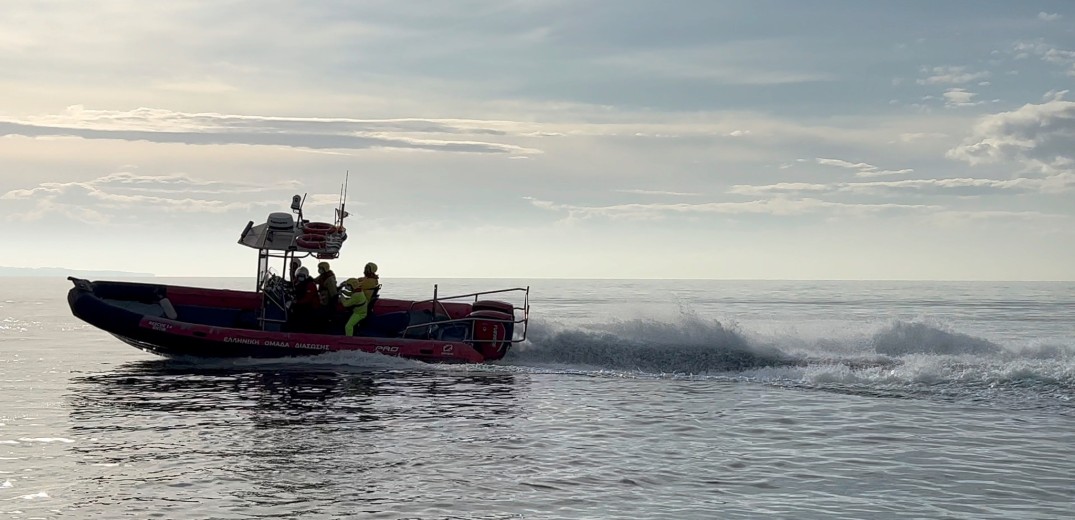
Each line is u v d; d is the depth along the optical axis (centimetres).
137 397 1432
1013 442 1118
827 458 1027
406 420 1248
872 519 792
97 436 1119
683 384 1634
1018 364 1634
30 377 1684
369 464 980
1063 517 799
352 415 1283
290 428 1180
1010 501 852
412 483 900
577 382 1652
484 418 1270
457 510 809
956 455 1044
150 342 1811
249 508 808
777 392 1541
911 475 948
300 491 866
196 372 1725
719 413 1323
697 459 1018
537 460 1006
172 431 1155
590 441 1114
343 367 1800
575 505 827
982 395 1472
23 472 934
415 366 1820
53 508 805
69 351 2281
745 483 912
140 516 783
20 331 3139
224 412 1297
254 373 1708
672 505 830
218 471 942
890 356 1842
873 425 1227
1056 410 1346
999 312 5406
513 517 788
